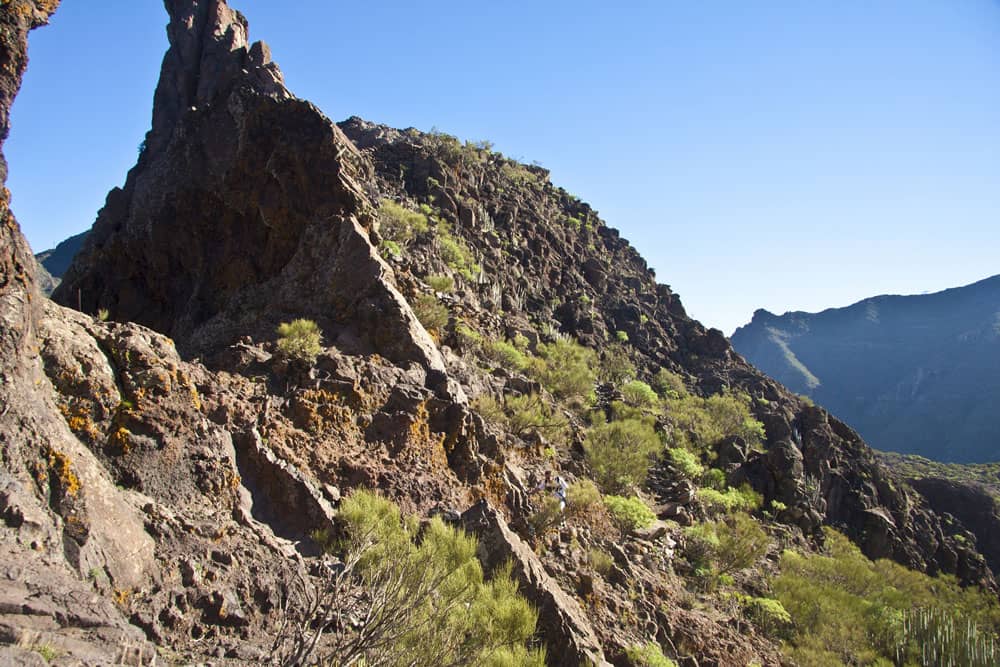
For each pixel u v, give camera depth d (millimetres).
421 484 14664
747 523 30625
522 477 19016
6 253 7762
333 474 13570
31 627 5312
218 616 8125
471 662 7684
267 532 10367
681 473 33000
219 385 13602
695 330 74812
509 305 47406
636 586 18078
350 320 20078
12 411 7410
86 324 10352
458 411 16906
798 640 21766
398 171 52594
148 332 11141
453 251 39625
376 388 16266
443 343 26000
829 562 32438
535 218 69938
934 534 53969
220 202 30250
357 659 6754
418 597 7738
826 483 50375
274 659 7281
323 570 9883
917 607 31500
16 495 6758
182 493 9750
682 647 16844
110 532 7652
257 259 27047
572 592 15289
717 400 52219
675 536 24125
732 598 22266
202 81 62000
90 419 9148
